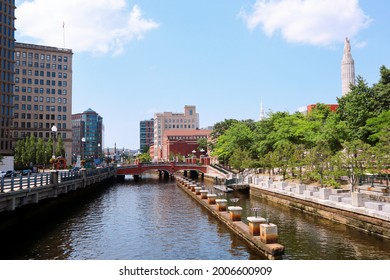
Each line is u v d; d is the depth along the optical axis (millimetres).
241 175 64750
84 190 51531
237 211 24297
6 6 91375
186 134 162750
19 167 84875
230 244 21000
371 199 27281
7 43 91250
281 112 63000
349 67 119000
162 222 29859
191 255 19250
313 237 22203
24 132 112562
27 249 21266
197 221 29688
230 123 112125
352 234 22719
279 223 27188
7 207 22750
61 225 29156
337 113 48156
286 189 38125
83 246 21969
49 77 118000
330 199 28688
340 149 42562
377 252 18516
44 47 117625
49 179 32312
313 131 49875
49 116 117000
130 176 117125
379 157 29953
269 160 53438
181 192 58000
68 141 119062
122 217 33031
